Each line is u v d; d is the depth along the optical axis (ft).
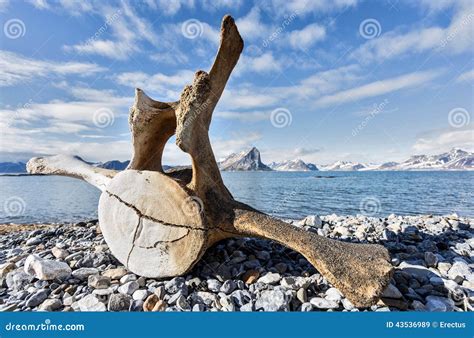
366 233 19.61
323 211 44.09
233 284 11.42
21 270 13.28
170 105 14.97
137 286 11.55
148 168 16.67
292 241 11.23
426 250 16.28
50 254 15.79
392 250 16.15
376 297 9.52
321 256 10.68
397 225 21.21
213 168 13.30
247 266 12.95
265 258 13.99
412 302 10.64
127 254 12.64
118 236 12.88
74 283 12.14
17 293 11.48
